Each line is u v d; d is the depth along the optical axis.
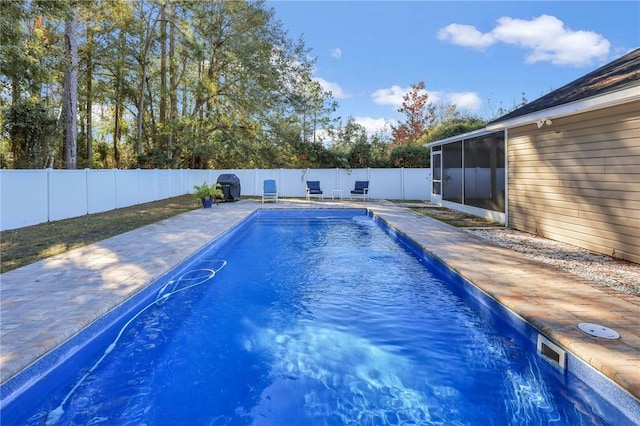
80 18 16.59
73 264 5.14
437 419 2.53
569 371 2.76
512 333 3.55
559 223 6.93
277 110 18.75
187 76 19.72
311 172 18.50
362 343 3.63
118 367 3.22
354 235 9.55
